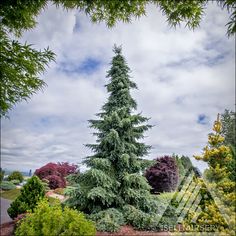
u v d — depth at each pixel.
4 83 4.60
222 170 3.32
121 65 8.41
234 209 3.11
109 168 7.04
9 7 3.94
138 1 3.55
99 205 6.60
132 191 6.60
